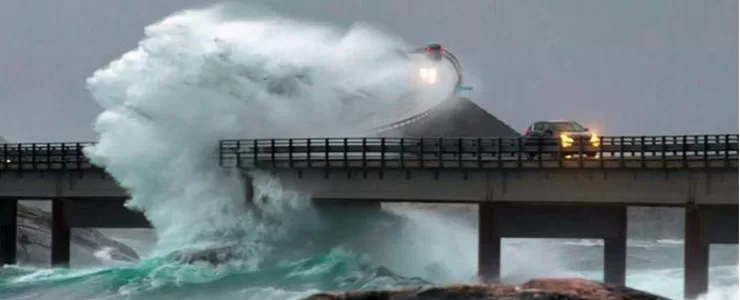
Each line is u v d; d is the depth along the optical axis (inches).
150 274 7298.2
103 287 7130.9
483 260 7283.5
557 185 7155.5
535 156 7199.8
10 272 7775.6
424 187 7347.4
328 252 7549.2
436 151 7308.1
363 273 7249.0
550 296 4212.6
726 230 7037.4
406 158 7352.4
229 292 6791.3
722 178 6919.3
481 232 7278.5
